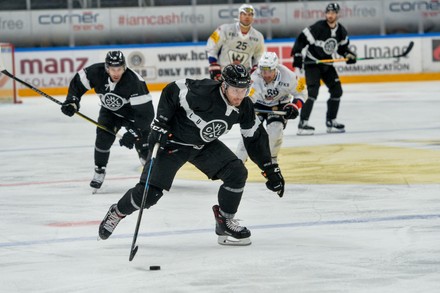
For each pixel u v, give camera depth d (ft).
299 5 129.39
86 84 41.88
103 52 124.98
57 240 32.37
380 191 41.37
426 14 130.41
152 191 29.50
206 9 129.08
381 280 25.11
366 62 127.85
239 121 29.58
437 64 127.95
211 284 25.18
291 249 29.63
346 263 27.32
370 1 129.90
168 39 129.59
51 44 128.06
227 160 30.12
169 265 27.73
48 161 57.82
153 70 126.11
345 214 35.91
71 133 76.59
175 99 28.50
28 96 124.88
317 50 69.67
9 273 27.22
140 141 41.45
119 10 128.36
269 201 39.68
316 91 69.82
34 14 127.03
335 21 69.67
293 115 44.83
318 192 41.75
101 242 31.68
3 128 81.97
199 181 46.91
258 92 46.34
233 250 29.76
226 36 60.08
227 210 30.37
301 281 25.26
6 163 57.36
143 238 32.22
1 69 41.42
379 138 64.85
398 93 108.06
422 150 56.65
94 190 43.86
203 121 28.68
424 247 29.27
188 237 32.30
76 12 127.75
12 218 37.37
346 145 61.16
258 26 129.59
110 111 43.45
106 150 43.45
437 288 24.09
